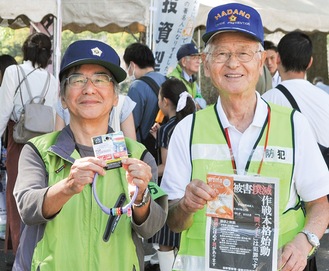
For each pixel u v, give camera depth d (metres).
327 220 2.62
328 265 6.25
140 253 2.54
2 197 5.98
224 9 2.57
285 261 2.48
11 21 10.40
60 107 4.71
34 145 2.53
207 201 2.43
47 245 2.38
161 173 4.96
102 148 2.27
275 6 8.80
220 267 2.43
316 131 3.75
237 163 2.57
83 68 2.49
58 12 7.18
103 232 2.41
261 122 2.59
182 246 2.58
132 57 6.14
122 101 4.73
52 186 2.29
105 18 8.02
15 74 5.17
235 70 2.57
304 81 3.87
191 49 6.92
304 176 2.58
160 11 7.87
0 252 6.27
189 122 2.68
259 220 2.40
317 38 11.91
